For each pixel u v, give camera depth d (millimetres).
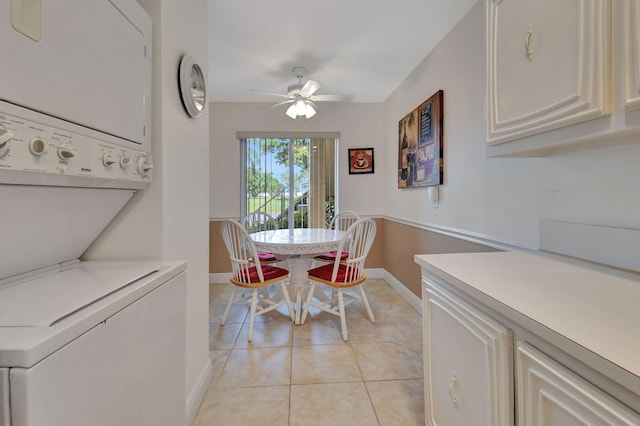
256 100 3746
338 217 3564
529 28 995
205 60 1699
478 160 1903
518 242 1561
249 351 2041
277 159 3900
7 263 734
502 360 755
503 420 752
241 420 1422
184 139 1400
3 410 460
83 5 746
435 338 1132
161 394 887
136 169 1006
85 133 752
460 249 2123
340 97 2852
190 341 1431
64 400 522
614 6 719
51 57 646
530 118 998
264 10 1963
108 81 853
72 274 903
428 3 1908
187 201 1431
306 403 1533
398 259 3342
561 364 607
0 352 462
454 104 2170
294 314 2502
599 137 804
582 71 794
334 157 3939
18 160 565
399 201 3318
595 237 1130
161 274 915
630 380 463
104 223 1102
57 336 509
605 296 790
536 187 1434
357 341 2174
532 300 765
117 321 675
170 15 1261
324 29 2189
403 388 1650
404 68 2855
